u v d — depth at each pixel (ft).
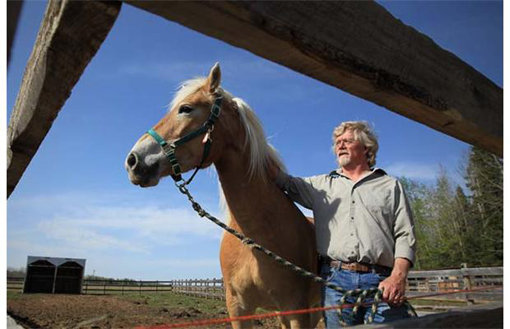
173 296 52.70
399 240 5.43
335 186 6.14
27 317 23.31
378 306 5.08
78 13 2.02
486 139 3.24
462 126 2.96
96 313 26.84
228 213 6.98
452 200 63.10
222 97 6.01
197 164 5.72
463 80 2.94
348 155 6.22
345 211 5.73
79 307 31.99
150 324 20.92
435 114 2.77
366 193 5.73
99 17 2.05
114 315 25.40
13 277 70.49
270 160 6.64
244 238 5.35
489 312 3.16
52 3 2.22
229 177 5.90
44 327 19.40
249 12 1.84
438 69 2.75
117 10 2.00
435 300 21.97
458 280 20.34
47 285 59.88
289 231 5.99
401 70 2.49
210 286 48.60
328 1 2.16
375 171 6.08
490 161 55.26
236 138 5.94
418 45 2.65
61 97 2.92
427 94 2.61
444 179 65.05
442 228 62.23
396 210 5.66
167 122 5.73
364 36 2.32
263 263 5.76
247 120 6.09
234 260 6.35
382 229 5.49
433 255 59.77
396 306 5.02
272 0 1.93
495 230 53.21
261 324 20.10
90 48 2.33
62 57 2.43
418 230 61.98
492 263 52.37
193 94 5.93
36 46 2.88
